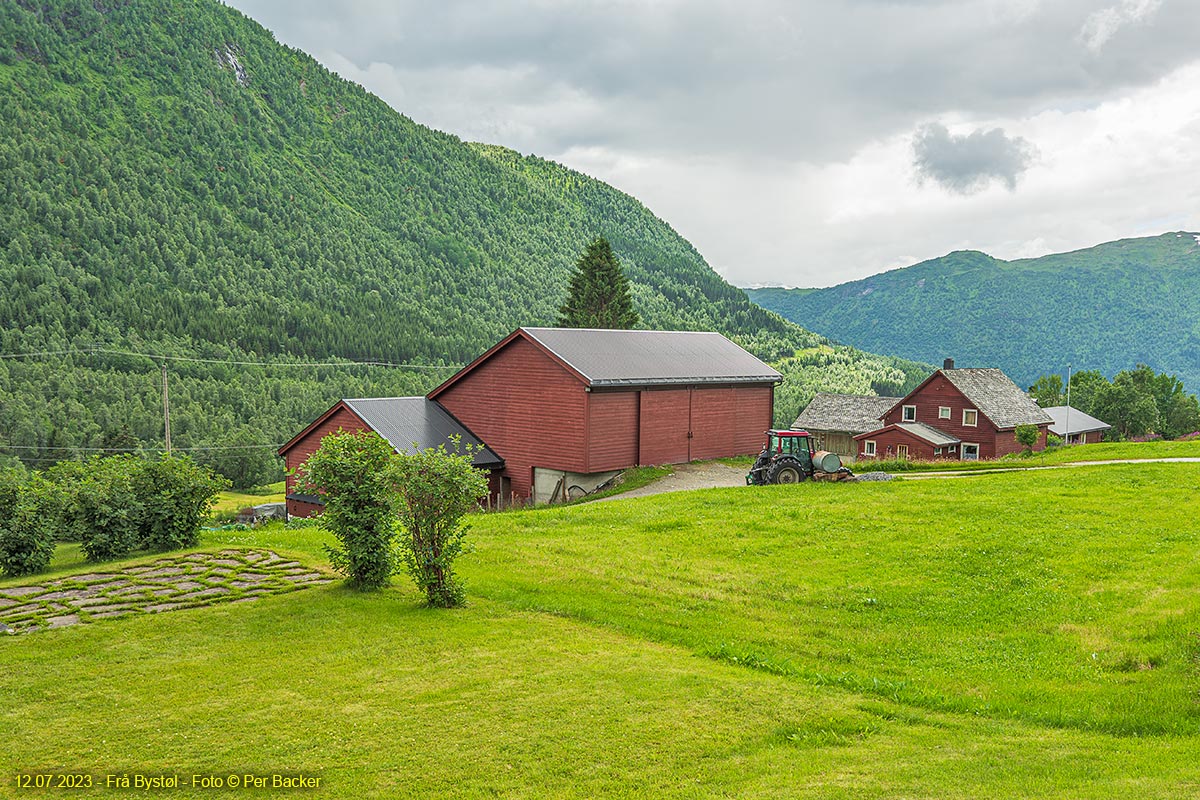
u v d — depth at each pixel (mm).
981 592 16109
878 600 15781
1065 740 10086
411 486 15039
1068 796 8344
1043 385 92250
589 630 14180
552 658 12492
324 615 14703
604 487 36750
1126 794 8336
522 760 9156
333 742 9531
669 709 10648
